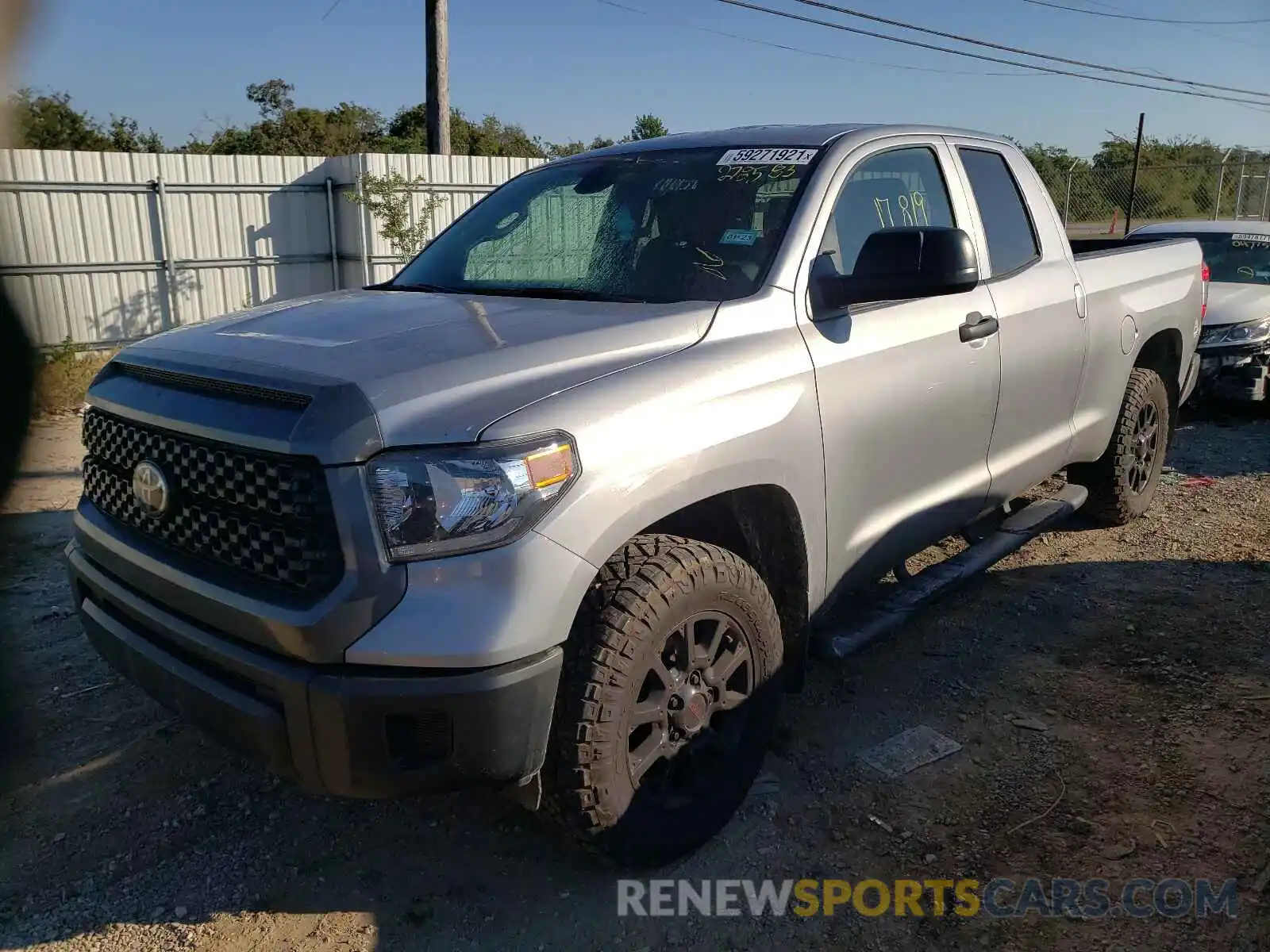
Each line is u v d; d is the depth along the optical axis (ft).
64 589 16.49
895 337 11.38
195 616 8.38
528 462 7.68
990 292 13.23
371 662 7.40
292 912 9.10
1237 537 18.80
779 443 9.73
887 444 11.36
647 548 8.91
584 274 11.26
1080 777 11.09
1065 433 15.61
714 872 9.65
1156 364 19.33
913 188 12.65
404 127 114.73
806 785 11.02
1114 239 21.52
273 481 7.70
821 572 10.76
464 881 9.55
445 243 13.21
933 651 14.29
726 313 9.84
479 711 7.51
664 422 8.65
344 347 8.67
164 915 9.05
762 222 10.93
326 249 54.70
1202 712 12.43
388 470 7.43
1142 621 15.16
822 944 8.74
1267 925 8.80
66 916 9.02
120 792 10.89
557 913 9.11
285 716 7.70
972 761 11.48
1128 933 8.76
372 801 10.79
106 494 9.70
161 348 9.48
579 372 8.57
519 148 114.01
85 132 73.77
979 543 14.64
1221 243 33.09
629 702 8.58
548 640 7.77
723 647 9.80
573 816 8.66
